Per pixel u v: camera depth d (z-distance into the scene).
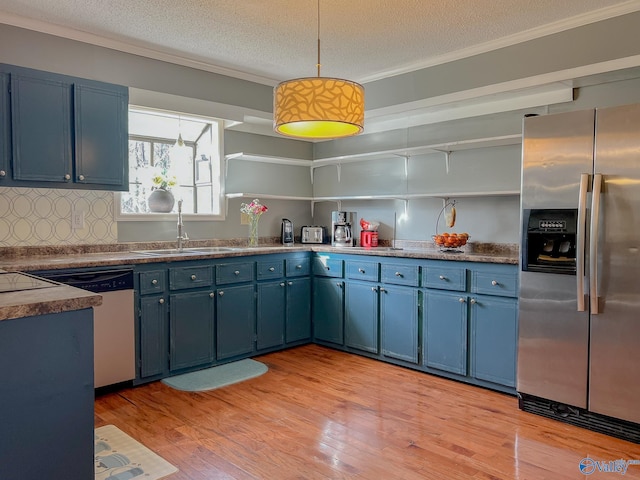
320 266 4.22
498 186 3.72
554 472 2.12
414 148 3.87
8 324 1.39
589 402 2.56
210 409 2.83
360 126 2.29
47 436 1.48
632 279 2.38
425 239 4.23
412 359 3.55
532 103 3.42
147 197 4.09
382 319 3.74
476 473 2.11
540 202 2.70
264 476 2.08
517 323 2.96
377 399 2.99
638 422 2.39
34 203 3.24
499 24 3.03
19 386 1.42
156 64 3.54
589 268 2.50
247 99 4.12
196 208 4.46
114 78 3.33
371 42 3.33
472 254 3.47
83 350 1.54
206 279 3.52
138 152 4.06
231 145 4.46
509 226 3.68
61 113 3.01
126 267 3.07
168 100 3.67
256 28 3.09
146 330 3.20
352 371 3.54
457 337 3.28
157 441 2.41
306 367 3.63
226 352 3.67
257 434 2.49
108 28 3.09
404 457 2.26
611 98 3.10
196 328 3.48
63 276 2.79
